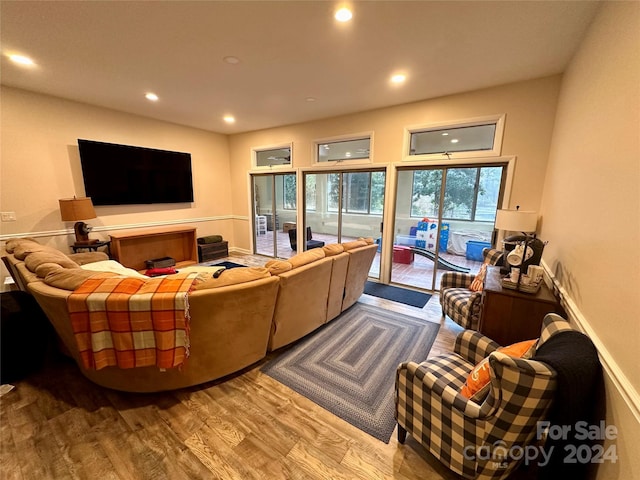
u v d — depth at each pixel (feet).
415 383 4.72
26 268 7.21
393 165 13.48
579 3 5.90
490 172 11.68
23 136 11.78
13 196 11.73
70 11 6.41
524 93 10.18
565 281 6.57
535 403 3.51
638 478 2.91
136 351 5.49
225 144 20.39
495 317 6.94
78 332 5.33
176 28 7.11
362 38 7.54
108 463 4.91
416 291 13.67
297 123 16.69
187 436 5.47
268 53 8.38
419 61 8.82
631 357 3.34
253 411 6.11
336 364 7.80
